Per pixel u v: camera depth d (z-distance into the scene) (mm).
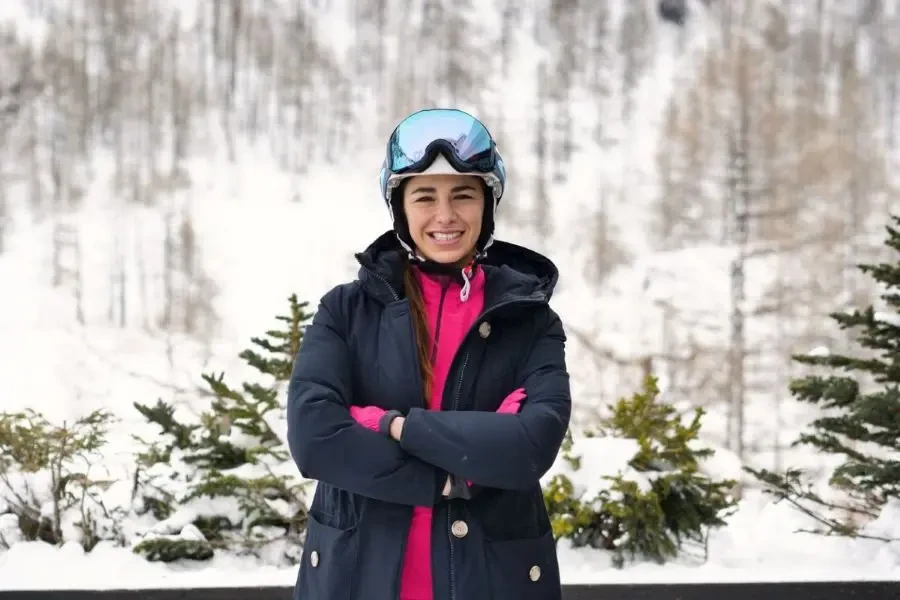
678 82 102625
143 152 89062
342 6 126625
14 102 91125
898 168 70250
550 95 106188
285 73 105125
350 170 90375
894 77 103875
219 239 69875
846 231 47219
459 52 115125
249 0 116250
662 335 32156
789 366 31594
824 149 54719
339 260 66750
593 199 76438
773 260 40312
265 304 57750
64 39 106062
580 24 122250
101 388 29594
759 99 57500
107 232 71688
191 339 50031
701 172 57875
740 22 114938
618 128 98438
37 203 75750
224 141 93625
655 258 39062
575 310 37156
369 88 111938
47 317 54531
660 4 127062
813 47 103500
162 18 114812
